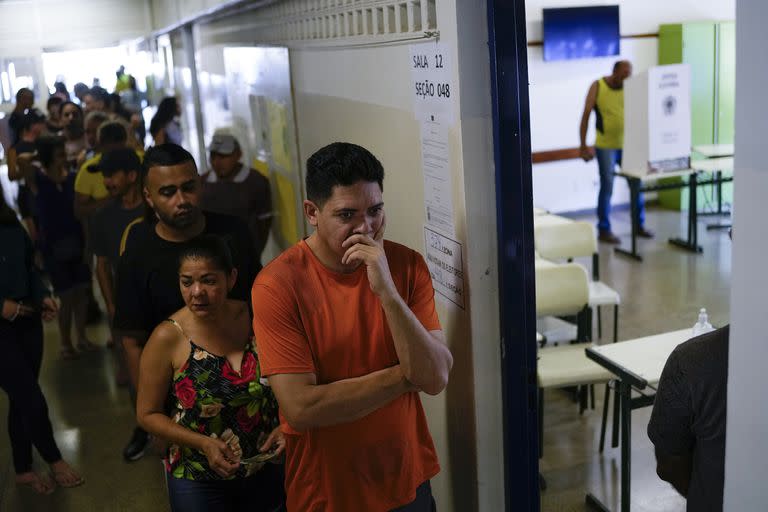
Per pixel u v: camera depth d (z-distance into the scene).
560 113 9.09
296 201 4.14
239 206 4.57
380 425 2.00
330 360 1.96
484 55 2.03
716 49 8.77
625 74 7.63
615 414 3.88
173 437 2.29
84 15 10.53
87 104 8.38
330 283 1.95
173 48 9.80
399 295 1.85
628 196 9.62
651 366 3.09
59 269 5.34
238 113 5.79
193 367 2.29
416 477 2.10
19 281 3.47
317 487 2.06
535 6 8.76
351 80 3.02
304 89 3.82
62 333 5.46
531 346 2.21
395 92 2.54
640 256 7.43
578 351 4.03
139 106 9.81
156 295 2.62
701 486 1.73
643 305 6.09
